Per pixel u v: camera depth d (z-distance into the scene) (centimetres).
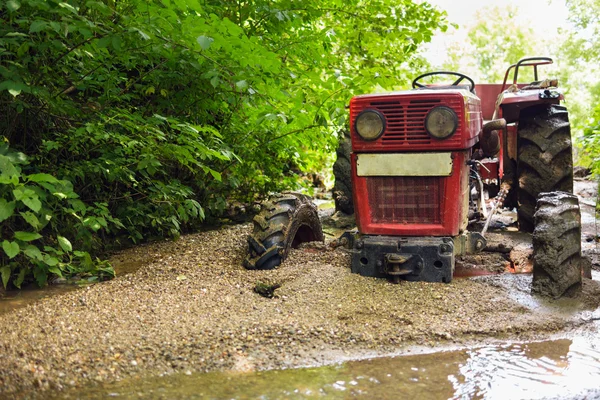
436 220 378
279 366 265
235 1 545
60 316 313
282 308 331
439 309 330
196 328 298
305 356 275
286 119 484
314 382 250
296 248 447
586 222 637
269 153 661
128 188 527
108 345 276
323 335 295
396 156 372
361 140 376
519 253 417
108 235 523
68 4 348
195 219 601
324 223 610
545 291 349
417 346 289
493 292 354
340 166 626
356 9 628
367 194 386
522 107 538
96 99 483
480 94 736
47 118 452
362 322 314
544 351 284
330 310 329
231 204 707
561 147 510
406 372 261
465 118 359
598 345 292
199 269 410
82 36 413
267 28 560
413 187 379
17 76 352
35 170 428
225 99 514
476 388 245
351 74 626
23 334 285
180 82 502
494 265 402
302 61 590
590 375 258
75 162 451
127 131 468
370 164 378
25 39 386
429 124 358
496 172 566
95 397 236
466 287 362
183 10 391
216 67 434
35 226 354
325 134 589
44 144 419
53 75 430
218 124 593
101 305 333
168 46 409
